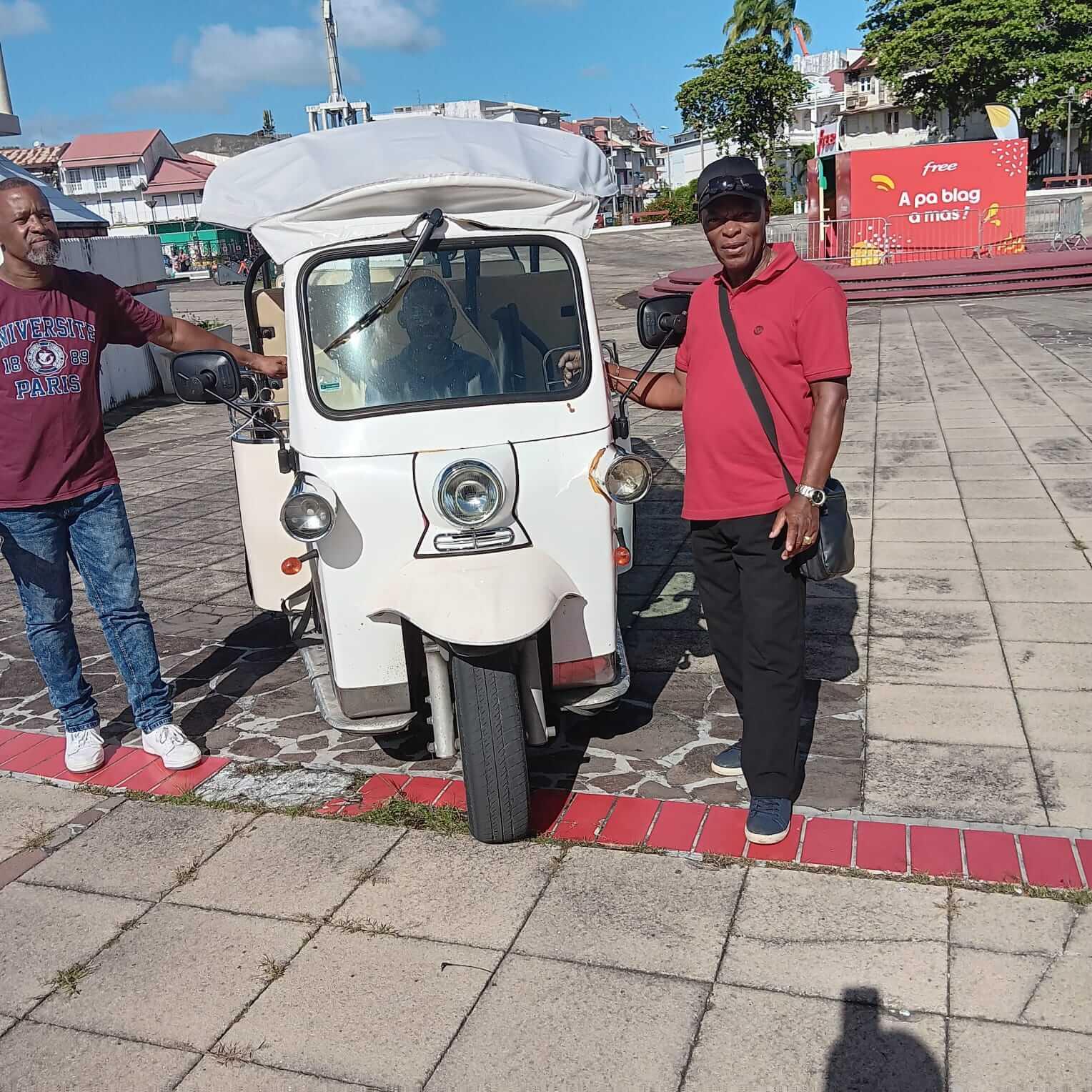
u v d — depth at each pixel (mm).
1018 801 3699
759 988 2895
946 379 11664
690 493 3543
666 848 3562
